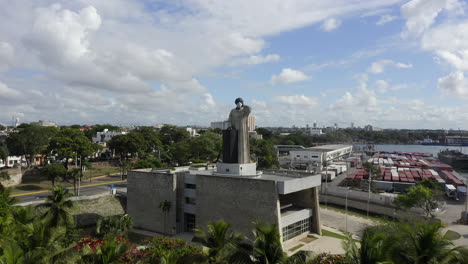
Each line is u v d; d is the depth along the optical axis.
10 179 98.38
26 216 41.97
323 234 63.78
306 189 65.31
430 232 24.02
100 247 25.36
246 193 56.06
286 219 56.53
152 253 34.81
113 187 88.50
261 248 25.30
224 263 28.06
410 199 72.69
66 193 47.34
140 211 69.81
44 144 126.88
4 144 127.88
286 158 198.25
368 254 21.86
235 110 64.94
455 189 99.94
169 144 196.75
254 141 157.62
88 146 113.44
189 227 66.12
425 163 177.75
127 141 137.62
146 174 69.25
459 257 23.53
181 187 66.50
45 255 24.89
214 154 142.62
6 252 23.42
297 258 26.72
